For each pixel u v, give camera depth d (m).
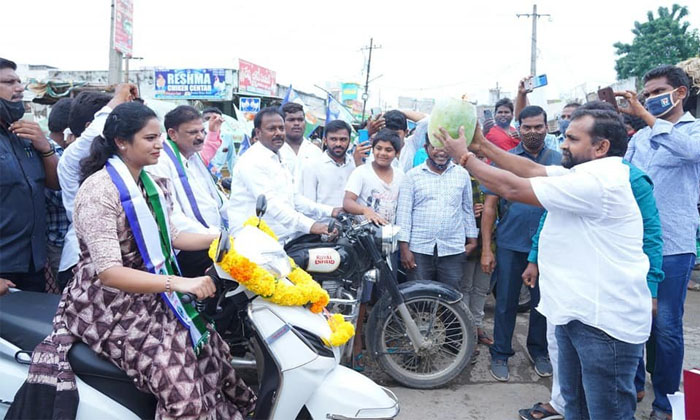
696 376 1.90
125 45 12.72
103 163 2.20
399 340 3.79
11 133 3.03
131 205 2.13
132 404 2.25
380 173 4.04
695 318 5.29
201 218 3.35
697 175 3.25
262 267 2.36
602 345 2.26
